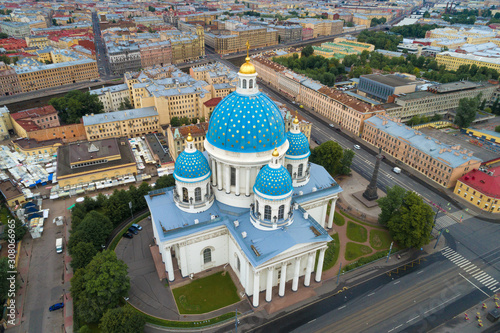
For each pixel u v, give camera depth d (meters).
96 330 95.94
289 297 105.94
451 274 117.19
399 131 198.25
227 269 116.00
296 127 122.31
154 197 118.31
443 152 172.88
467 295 109.31
